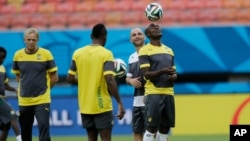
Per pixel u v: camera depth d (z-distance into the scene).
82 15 50.47
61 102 43.97
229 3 50.75
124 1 52.03
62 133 43.91
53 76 27.95
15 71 28.00
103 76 24.05
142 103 28.55
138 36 28.64
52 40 44.09
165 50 26.03
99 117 24.19
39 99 27.41
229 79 46.03
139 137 29.06
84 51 24.30
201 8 50.44
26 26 50.16
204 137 41.53
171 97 26.03
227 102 43.59
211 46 43.75
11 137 42.62
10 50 44.12
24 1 53.06
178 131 43.75
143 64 25.69
